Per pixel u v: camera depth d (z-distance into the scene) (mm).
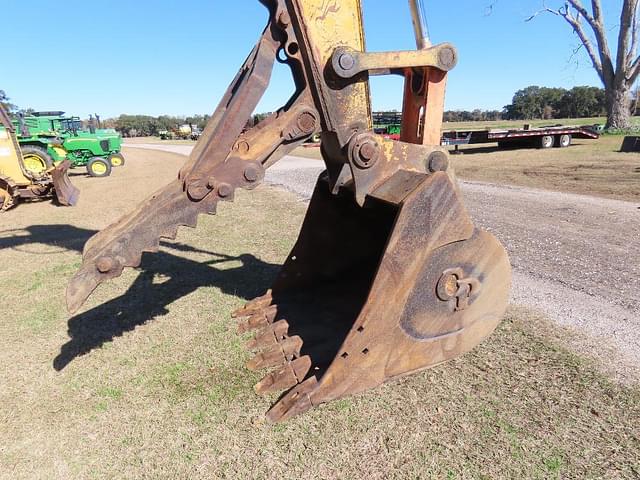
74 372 3203
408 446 2420
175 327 3834
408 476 2234
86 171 18828
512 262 5348
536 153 19250
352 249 4199
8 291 4777
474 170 14703
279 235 6871
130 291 4676
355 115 2879
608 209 8219
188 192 2762
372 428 2549
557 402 2742
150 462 2369
